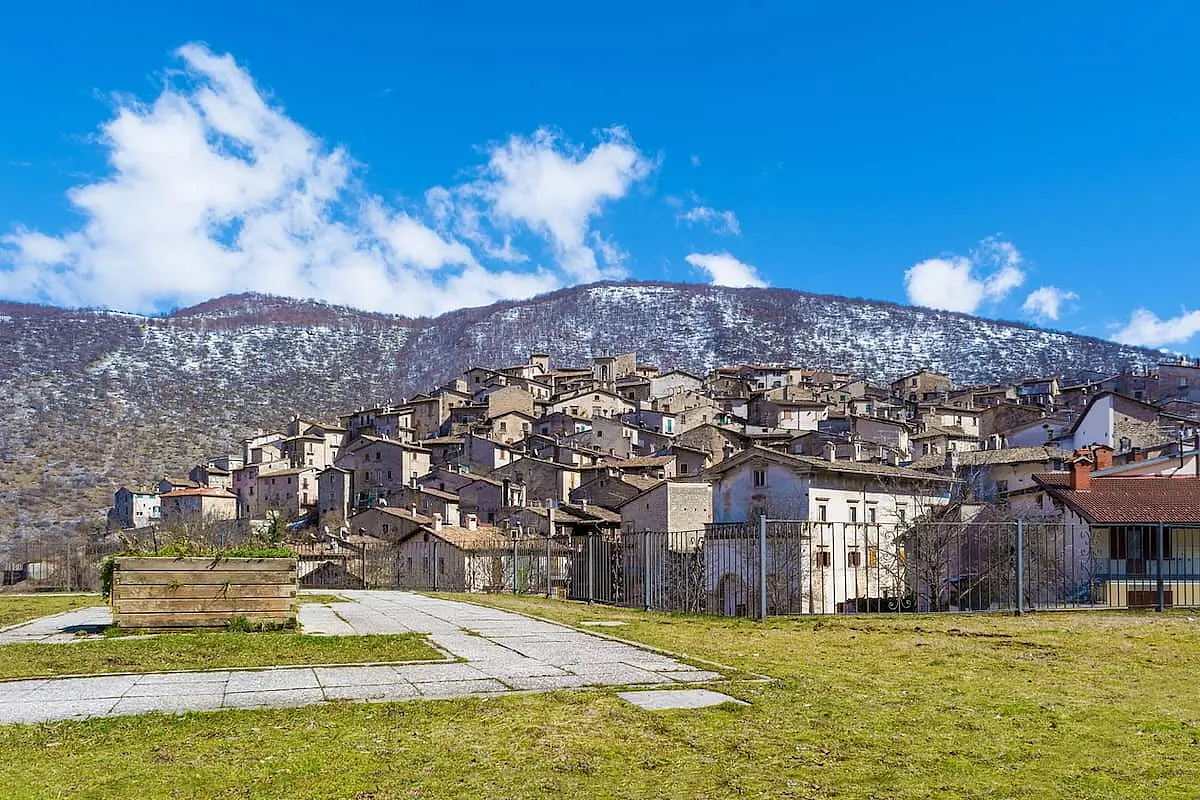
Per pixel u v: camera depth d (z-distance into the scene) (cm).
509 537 4856
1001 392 11912
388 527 6109
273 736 767
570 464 8138
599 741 770
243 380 16912
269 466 10475
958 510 3531
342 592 2816
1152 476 3547
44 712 844
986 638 1581
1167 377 9725
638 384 12850
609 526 5697
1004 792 665
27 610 1953
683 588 2747
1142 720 900
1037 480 3594
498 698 925
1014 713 927
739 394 12594
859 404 11094
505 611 1994
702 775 687
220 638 1318
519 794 636
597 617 1923
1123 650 1426
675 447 7494
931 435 8206
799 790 658
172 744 739
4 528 8256
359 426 11856
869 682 1088
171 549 1509
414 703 897
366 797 625
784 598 3131
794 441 7775
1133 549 3009
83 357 15838
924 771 711
